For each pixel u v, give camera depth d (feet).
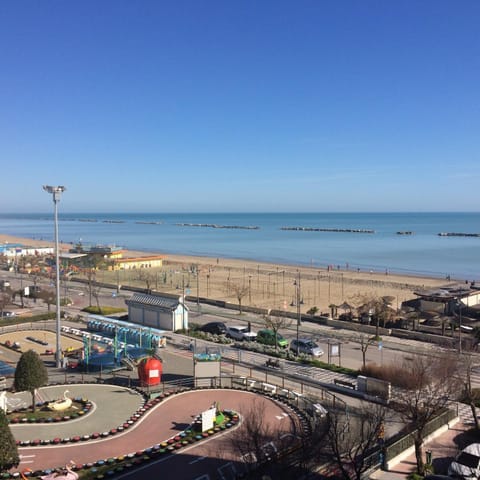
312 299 294.46
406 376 115.14
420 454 86.84
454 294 233.14
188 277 377.71
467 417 111.04
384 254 593.42
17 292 277.44
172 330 199.41
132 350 159.84
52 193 139.95
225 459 86.07
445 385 112.06
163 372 142.10
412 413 94.58
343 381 134.31
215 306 263.08
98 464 84.07
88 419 104.73
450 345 176.24
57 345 144.97
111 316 230.48
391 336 196.13
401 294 310.24
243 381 131.95
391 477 84.74
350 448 81.30
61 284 327.47
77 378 135.64
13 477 79.20
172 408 110.83
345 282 363.56
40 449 90.99
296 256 582.76
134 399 117.19
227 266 468.75
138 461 84.89
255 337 189.78
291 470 80.69
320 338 193.57
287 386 132.46
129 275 391.86
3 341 181.57
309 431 94.79
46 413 106.93
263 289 331.57
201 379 129.70
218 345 176.76
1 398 106.73
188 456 87.40
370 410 104.83
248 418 92.02
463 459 86.02
